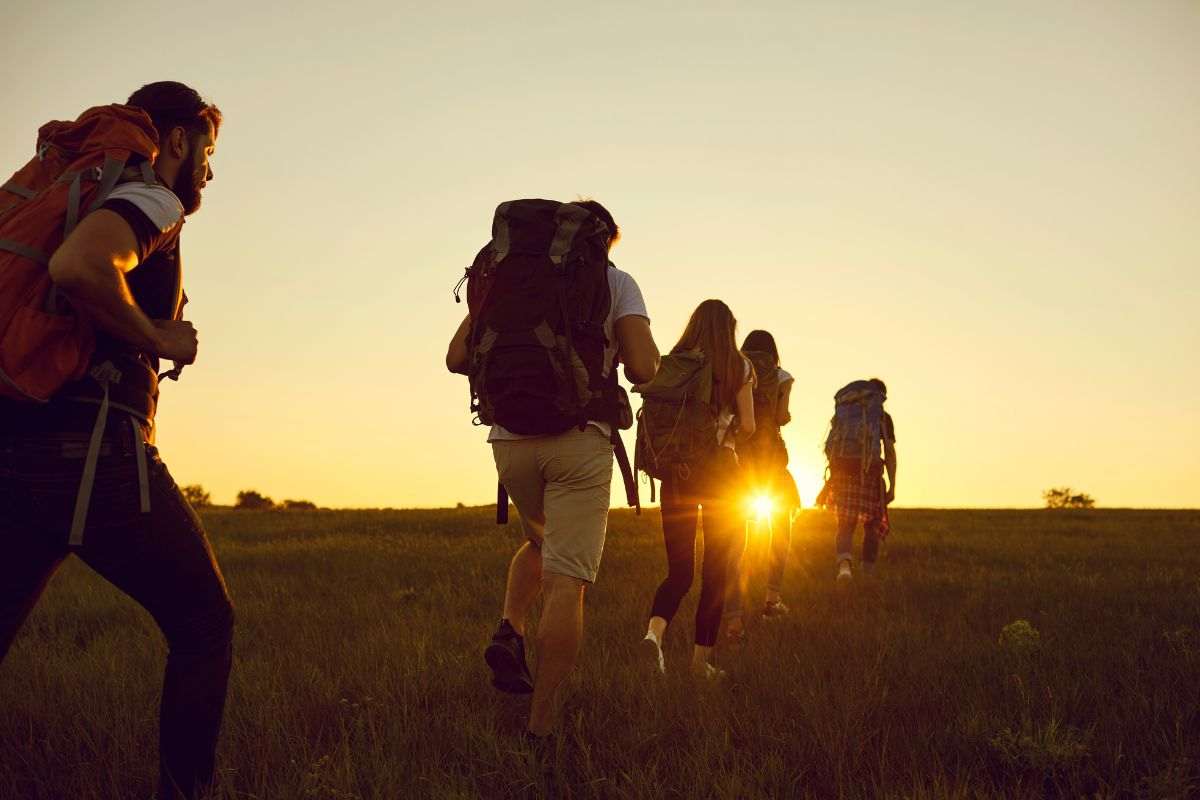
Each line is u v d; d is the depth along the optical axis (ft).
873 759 12.19
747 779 11.24
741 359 18.67
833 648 19.17
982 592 28.73
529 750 11.88
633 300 12.90
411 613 23.99
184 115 9.82
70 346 8.34
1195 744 12.17
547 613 12.48
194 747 9.73
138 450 8.84
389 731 12.83
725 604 20.68
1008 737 12.28
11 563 8.72
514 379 11.77
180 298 9.63
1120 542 50.44
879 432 33.30
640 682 15.52
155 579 9.25
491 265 12.29
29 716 13.84
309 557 40.55
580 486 12.55
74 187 8.54
